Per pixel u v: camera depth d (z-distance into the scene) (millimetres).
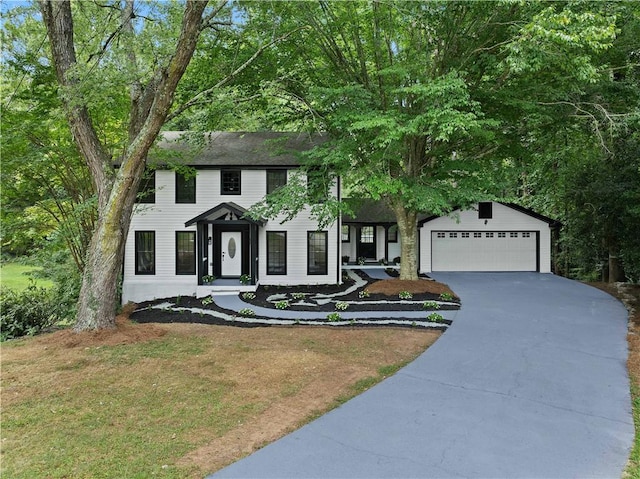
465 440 4785
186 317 12195
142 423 5207
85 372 6973
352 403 5801
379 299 13719
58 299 12750
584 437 4879
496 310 11766
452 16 11344
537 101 12320
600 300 13141
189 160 16578
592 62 11227
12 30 10727
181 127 19375
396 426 5125
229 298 14898
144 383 6500
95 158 9750
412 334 9406
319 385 6445
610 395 6094
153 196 16953
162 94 8727
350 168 13070
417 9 10750
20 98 11648
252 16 11734
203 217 15820
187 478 4047
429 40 12602
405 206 14047
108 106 12516
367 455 4465
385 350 8234
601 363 7457
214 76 12781
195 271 17031
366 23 13078
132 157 9133
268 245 17297
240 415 5434
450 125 9492
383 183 11367
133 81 9570
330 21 12844
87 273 9359
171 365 7312
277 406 5711
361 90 12133
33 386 6375
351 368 7199
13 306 11586
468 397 6008
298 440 4793
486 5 10602
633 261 16703
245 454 4496
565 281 17141
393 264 22953
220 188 16953
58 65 9227
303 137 17531
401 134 10500
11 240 15117
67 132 12609
